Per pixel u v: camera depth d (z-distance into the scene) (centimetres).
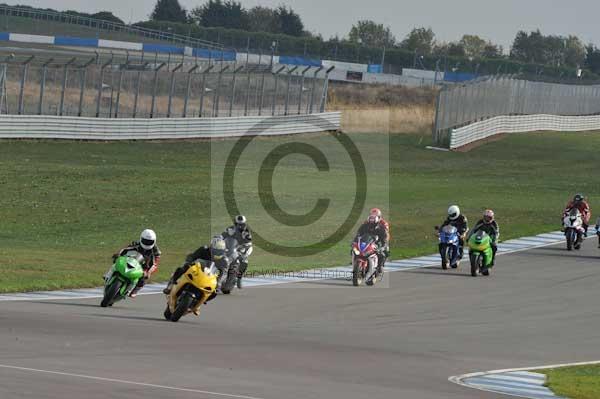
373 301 8456
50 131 19562
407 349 6022
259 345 5606
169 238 12244
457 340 6662
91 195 15038
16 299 7544
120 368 4406
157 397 3753
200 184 17075
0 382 3784
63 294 8056
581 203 12862
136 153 19925
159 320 6638
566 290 9500
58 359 4531
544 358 6122
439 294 8988
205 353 5100
